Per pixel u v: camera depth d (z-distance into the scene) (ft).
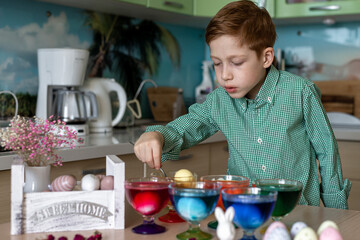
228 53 3.62
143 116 9.71
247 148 4.39
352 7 8.97
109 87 7.96
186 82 10.78
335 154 4.25
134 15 9.20
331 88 10.11
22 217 2.89
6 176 5.29
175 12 8.81
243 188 2.79
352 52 10.11
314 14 9.25
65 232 2.93
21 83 7.64
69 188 3.05
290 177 4.30
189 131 4.50
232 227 2.50
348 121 9.57
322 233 2.43
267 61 3.86
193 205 2.66
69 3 8.00
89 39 8.60
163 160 4.20
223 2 9.08
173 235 2.84
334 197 4.23
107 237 2.81
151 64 9.85
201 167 7.97
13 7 7.47
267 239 2.43
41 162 3.53
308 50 10.53
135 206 2.91
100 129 7.75
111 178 3.05
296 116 4.25
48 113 7.20
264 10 3.93
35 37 7.80
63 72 7.11
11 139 3.31
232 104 4.45
